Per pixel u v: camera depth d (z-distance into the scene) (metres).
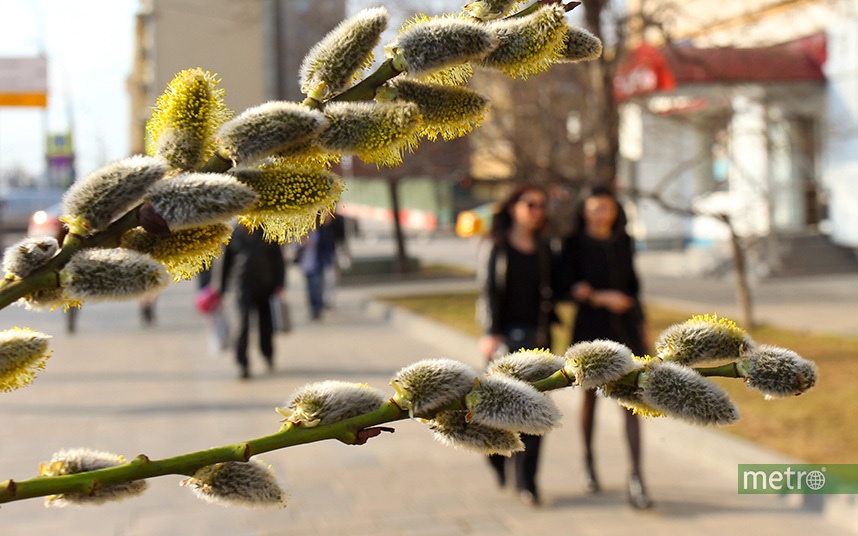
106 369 10.04
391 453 6.53
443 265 23.00
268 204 0.86
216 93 0.93
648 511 5.30
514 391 0.90
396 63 0.90
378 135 0.89
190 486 0.94
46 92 16.75
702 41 13.37
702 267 18.33
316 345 11.77
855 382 7.61
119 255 0.79
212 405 8.14
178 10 21.42
